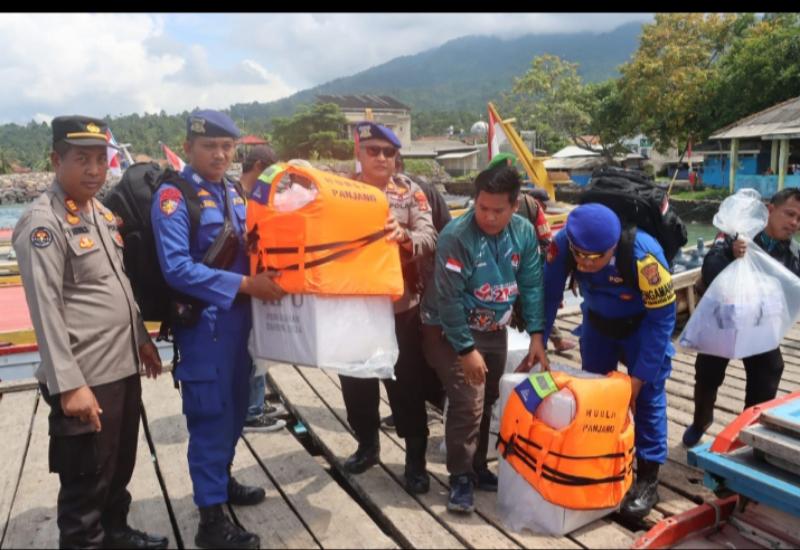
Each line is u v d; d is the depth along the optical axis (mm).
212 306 2564
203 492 2572
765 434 2717
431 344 2896
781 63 26453
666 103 29297
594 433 2596
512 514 2775
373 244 2547
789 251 3605
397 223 2695
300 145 56406
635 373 2848
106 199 2596
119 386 2422
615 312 2984
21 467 3475
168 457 3561
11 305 7004
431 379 3248
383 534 2756
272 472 3355
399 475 3277
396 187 3131
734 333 3297
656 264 2742
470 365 2709
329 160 54188
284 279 2445
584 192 3012
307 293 2438
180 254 2432
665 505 3053
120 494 2609
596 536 2707
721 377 3531
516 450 2723
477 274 2768
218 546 2580
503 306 2865
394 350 2699
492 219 2621
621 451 2676
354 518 2891
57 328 2191
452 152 60156
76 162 2254
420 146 66000
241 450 3646
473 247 2715
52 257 2201
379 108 68500
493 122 10055
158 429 3955
